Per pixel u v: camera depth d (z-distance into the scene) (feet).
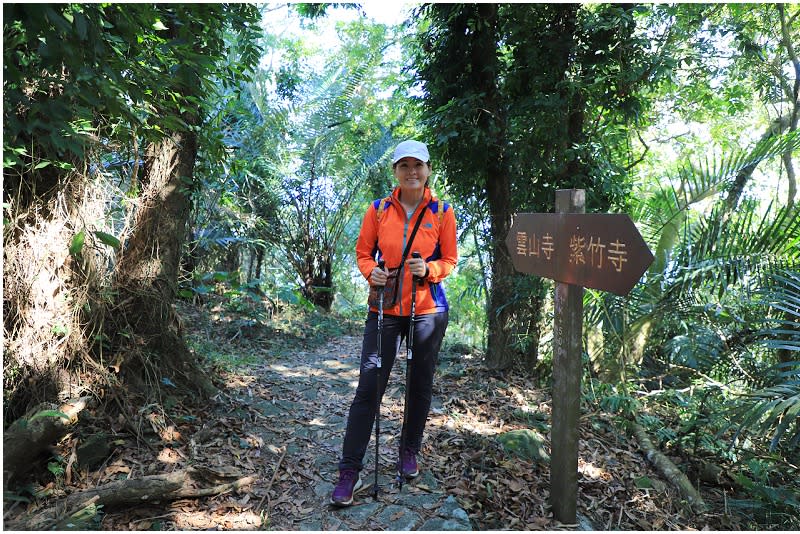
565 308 7.63
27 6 4.98
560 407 7.72
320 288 24.98
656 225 13.73
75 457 7.60
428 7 15.49
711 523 8.76
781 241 10.95
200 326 16.69
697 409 11.64
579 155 13.70
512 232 9.20
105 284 9.27
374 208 8.26
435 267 7.90
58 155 8.07
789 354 11.52
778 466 10.32
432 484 8.35
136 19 6.35
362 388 7.84
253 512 7.41
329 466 8.89
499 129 13.93
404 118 28.30
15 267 7.75
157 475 7.43
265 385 12.60
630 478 9.62
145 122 8.30
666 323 12.90
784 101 20.89
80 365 8.62
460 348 17.57
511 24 13.99
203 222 19.71
